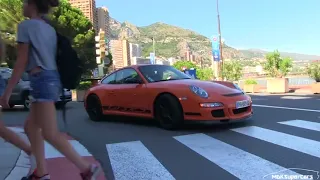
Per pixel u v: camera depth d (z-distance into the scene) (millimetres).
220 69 34844
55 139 3404
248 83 22875
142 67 8375
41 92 3342
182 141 6297
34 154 3670
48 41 3408
